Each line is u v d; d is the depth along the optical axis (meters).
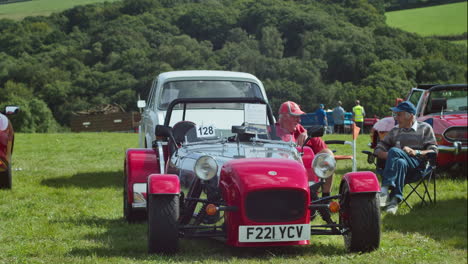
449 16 152.00
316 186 5.86
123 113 52.19
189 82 10.40
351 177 5.54
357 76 111.62
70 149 20.89
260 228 5.23
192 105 8.98
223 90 10.38
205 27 127.44
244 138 6.48
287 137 6.53
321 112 32.09
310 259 5.35
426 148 8.49
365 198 5.48
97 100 88.19
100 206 8.77
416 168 8.31
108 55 97.25
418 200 9.18
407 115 8.51
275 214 5.28
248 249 5.78
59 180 11.84
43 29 86.12
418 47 122.06
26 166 14.77
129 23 109.56
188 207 5.65
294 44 134.50
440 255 5.72
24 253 5.60
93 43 97.62
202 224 5.82
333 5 154.12
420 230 6.96
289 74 107.94
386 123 12.52
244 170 5.37
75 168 14.38
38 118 69.12
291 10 138.50
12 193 9.94
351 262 5.21
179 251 5.52
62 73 90.00
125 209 7.54
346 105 98.38
